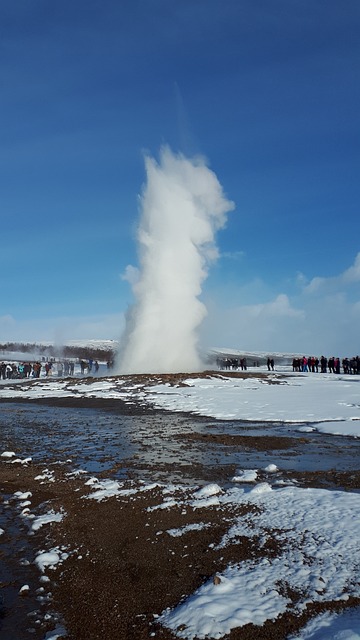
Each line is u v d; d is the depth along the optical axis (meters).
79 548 6.96
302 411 21.41
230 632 4.68
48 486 10.38
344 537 6.57
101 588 5.78
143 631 4.85
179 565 6.22
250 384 33.50
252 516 7.69
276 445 14.48
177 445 14.86
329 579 5.50
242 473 10.91
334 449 13.80
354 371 46.75
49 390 33.69
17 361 79.38
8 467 12.31
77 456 13.59
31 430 18.58
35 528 7.81
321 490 8.98
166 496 9.16
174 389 30.83
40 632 4.98
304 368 53.19
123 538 7.22
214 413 21.73
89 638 4.83
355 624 4.62
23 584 5.98
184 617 4.96
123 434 17.14
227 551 6.47
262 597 5.23
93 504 8.88
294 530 6.96
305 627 4.68
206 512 8.06
